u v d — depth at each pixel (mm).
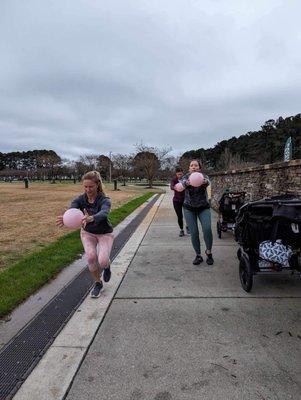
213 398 2699
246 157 61938
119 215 14078
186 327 3877
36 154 130750
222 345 3471
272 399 2674
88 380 2969
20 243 8992
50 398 2758
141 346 3492
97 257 5070
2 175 111562
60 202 22516
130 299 4770
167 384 2885
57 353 3408
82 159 95875
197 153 85938
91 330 3867
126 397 2738
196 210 6410
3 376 3064
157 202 22016
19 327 4008
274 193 8586
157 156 61562
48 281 5715
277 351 3342
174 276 5770
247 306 4406
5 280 5543
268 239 4965
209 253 6473
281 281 5340
